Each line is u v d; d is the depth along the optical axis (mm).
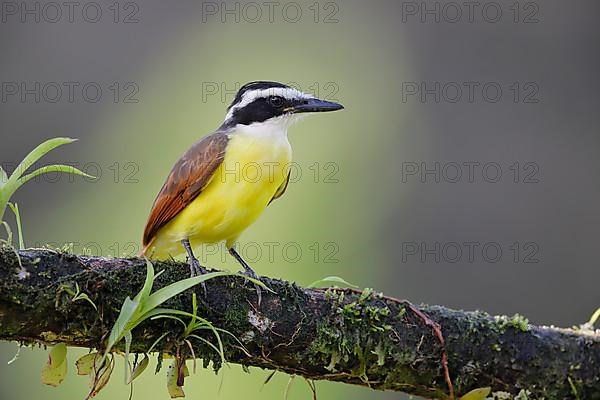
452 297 13523
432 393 7496
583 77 14484
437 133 14641
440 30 15047
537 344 7449
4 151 15781
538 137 14328
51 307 6508
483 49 14844
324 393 11992
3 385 13500
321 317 7156
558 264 13617
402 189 14234
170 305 6836
